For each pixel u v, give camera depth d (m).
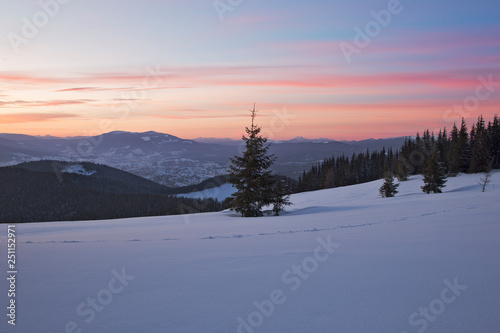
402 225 11.12
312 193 70.00
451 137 72.00
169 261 6.59
